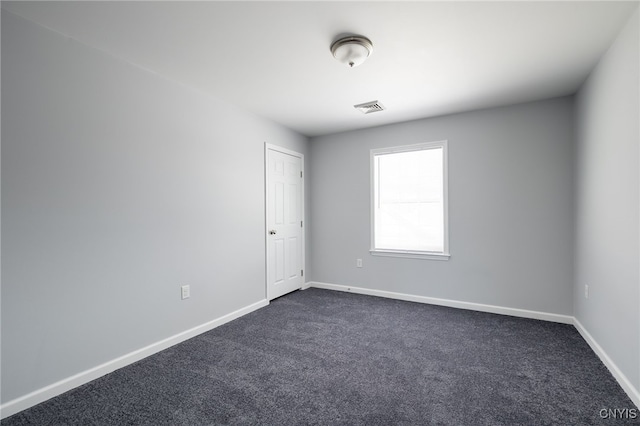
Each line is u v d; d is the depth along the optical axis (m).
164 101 2.62
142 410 1.76
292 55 2.29
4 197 1.74
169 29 1.96
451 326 3.01
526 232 3.26
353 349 2.52
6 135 1.75
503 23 1.90
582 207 2.76
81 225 2.07
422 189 3.89
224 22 1.88
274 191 3.93
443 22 1.89
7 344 1.74
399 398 1.85
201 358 2.38
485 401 1.81
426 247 3.86
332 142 4.48
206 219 2.98
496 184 3.40
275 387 1.98
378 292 4.12
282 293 4.07
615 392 1.88
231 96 3.08
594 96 2.44
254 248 3.58
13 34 1.77
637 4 1.71
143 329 2.42
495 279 3.41
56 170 1.95
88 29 1.94
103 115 2.20
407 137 3.91
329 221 4.52
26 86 1.83
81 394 1.92
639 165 1.72
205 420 1.67
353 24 1.91
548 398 1.83
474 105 3.34
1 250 1.73
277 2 1.70
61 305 1.96
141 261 2.42
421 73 2.58
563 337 2.72
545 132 3.16
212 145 3.05
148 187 2.48
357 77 2.66
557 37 2.04
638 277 1.74
